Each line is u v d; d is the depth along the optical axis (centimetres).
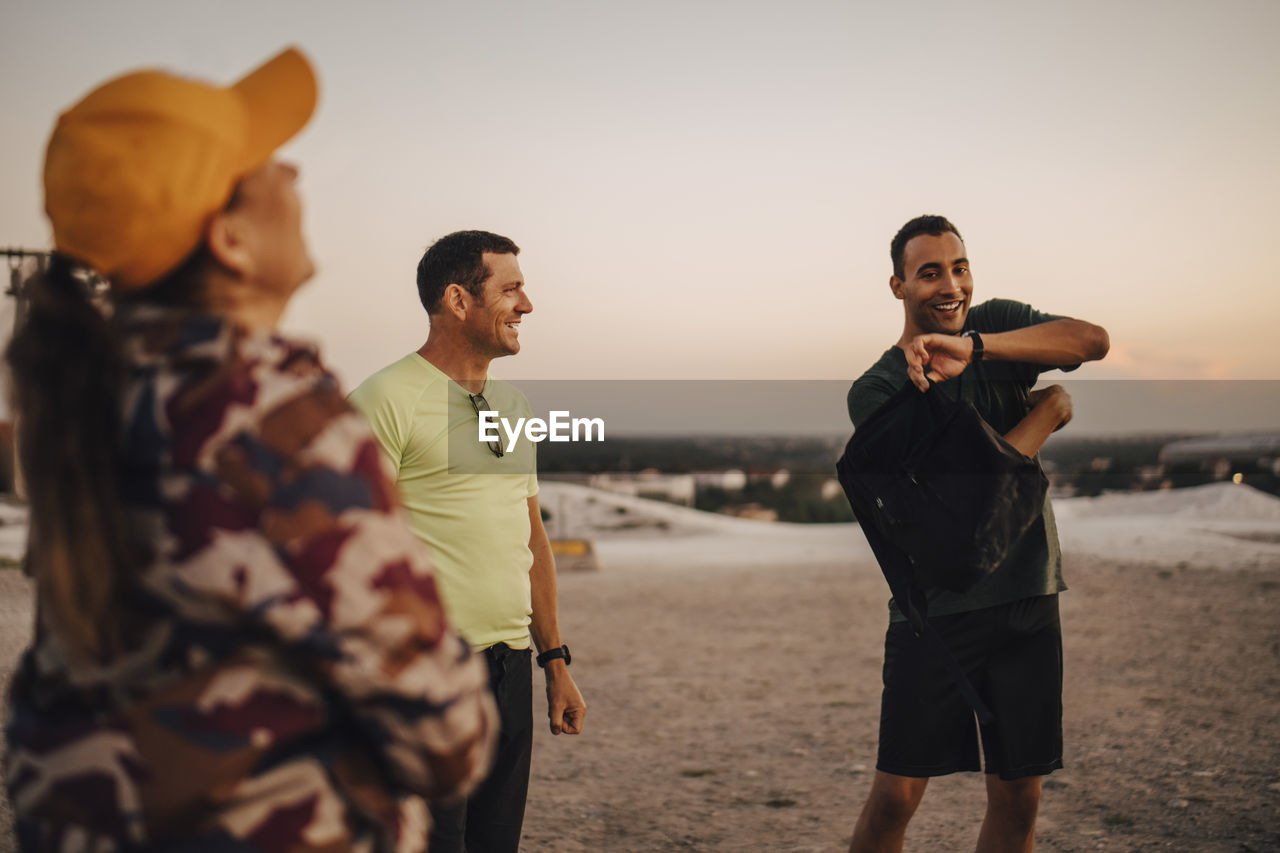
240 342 108
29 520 106
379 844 114
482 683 118
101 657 103
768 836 376
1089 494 2108
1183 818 375
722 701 605
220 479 101
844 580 1193
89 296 110
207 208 111
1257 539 1368
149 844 101
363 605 103
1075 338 240
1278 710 530
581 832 381
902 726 255
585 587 1181
